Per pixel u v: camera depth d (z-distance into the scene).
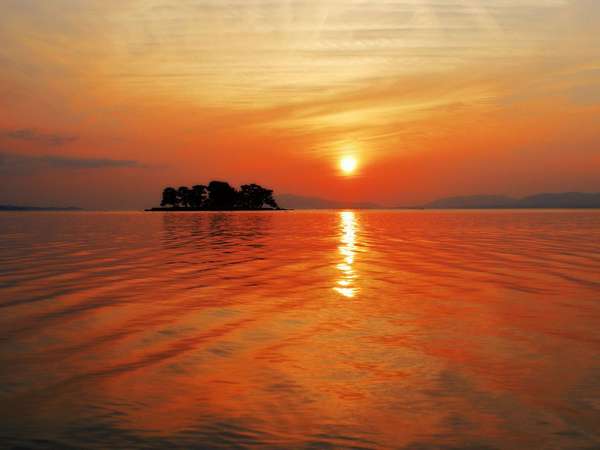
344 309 10.06
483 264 17.62
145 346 7.62
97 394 5.78
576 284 13.10
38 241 31.28
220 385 6.04
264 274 15.34
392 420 5.09
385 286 12.91
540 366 6.58
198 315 9.61
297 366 6.69
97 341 7.89
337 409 5.36
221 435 4.80
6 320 9.29
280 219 86.25
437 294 11.70
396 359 6.94
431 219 80.75
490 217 90.19
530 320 9.06
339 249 24.36
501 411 5.27
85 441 4.69
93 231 44.16
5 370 6.58
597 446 4.54
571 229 43.53
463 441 4.65
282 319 9.27
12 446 4.60
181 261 19.17
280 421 5.10
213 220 80.19
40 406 5.47
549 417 5.11
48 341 7.91
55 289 12.66
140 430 4.91
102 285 13.27
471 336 8.03
